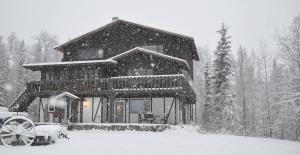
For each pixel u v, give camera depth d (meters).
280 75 43.59
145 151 11.48
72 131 24.86
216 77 42.03
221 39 42.09
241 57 64.12
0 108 14.98
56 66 32.12
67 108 28.95
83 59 36.84
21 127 11.59
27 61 66.12
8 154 9.60
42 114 32.41
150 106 31.70
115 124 25.70
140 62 32.53
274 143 16.95
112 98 29.41
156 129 24.86
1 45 64.00
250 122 54.88
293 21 35.62
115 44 36.28
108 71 33.41
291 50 35.25
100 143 13.80
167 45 34.84
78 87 30.52
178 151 11.79
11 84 54.56
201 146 13.91
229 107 39.75
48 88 31.22
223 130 37.00
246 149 13.33
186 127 27.44
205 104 48.75
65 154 10.00
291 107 32.81
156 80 28.89
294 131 37.59
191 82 42.62
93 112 32.09
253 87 65.50
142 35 35.69
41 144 12.32
